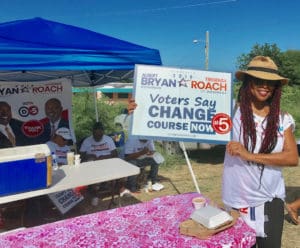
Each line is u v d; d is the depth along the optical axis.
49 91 6.05
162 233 2.18
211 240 2.07
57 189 3.61
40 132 5.99
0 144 5.61
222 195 2.57
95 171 4.24
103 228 2.27
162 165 8.01
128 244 2.05
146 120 3.25
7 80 6.25
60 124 6.17
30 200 4.67
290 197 5.96
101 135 5.79
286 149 2.35
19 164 3.31
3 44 3.85
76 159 4.56
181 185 6.67
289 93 18.64
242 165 2.39
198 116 3.26
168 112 3.25
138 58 4.66
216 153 9.14
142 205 2.64
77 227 2.29
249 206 2.40
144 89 3.24
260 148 2.34
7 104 5.70
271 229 2.38
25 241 2.12
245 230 2.19
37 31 4.47
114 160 4.82
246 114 2.36
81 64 4.21
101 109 11.07
